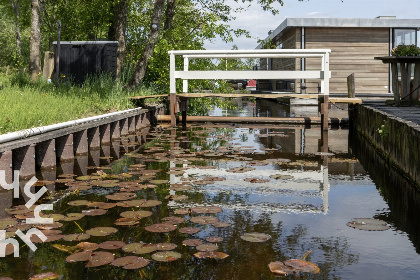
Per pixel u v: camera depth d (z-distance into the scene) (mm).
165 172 4969
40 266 2355
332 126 10891
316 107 17047
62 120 6480
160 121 11766
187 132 9289
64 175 4664
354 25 20172
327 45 20609
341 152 6656
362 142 7852
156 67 12781
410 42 20812
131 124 9219
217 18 12516
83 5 16453
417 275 2268
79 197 3824
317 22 20062
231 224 3090
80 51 12023
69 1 16969
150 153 6344
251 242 2730
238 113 15180
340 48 20656
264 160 5762
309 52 8664
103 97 9477
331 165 5543
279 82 23641
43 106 6738
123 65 14172
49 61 12617
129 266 2316
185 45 12461
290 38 21969
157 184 4359
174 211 3393
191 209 3400
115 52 12352
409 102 9273
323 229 3000
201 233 2893
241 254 2531
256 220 3186
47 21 18312
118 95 10000
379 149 6566
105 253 2486
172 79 9656
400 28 20516
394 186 4355
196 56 10148
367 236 2863
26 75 10969
